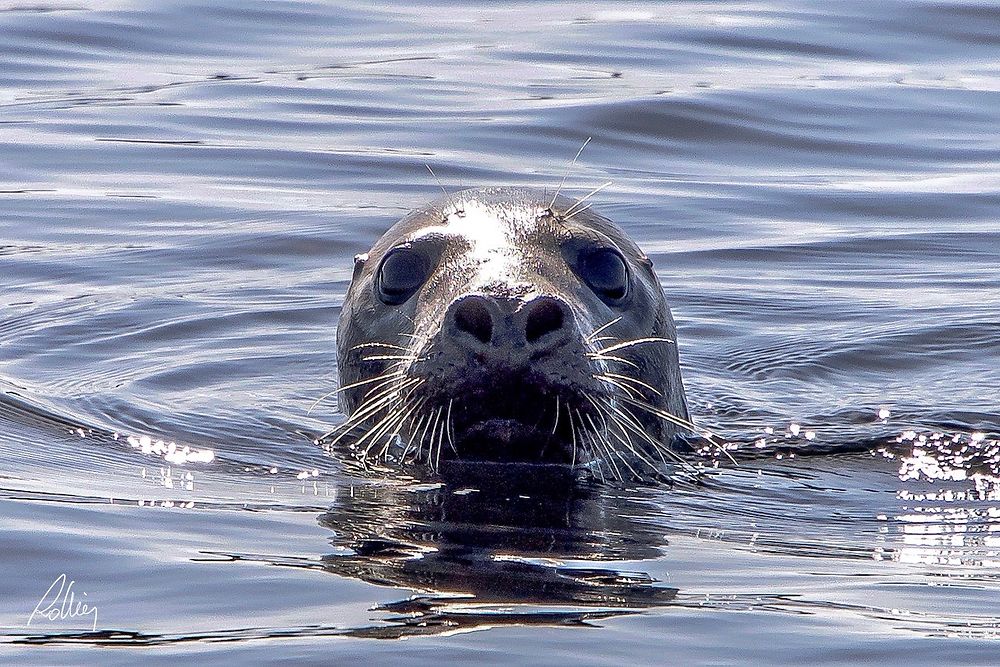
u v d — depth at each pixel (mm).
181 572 18906
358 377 25891
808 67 62000
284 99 56375
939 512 23359
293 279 39500
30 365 32188
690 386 32156
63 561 19297
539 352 21391
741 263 41375
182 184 47062
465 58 63250
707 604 17938
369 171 48031
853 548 21031
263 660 16000
